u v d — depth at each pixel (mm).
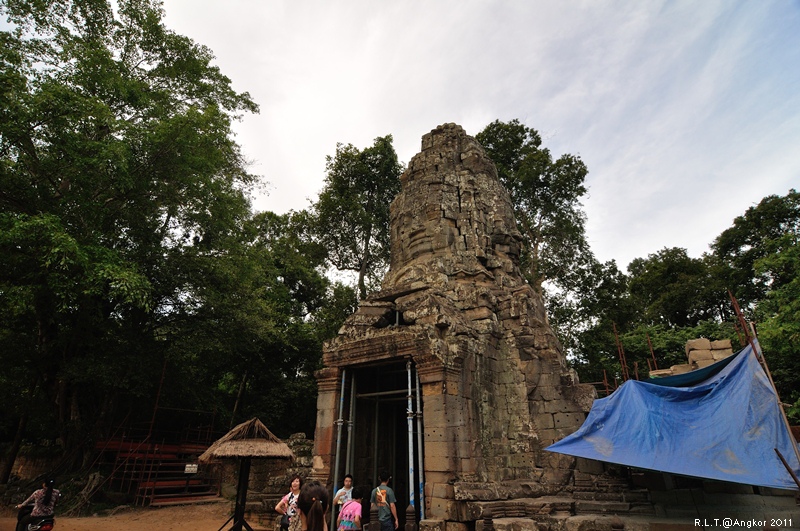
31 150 15516
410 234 18859
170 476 21578
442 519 10508
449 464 11047
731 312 34656
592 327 31250
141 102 17688
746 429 9086
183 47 22000
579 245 30703
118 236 19266
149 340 21609
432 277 16344
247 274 22391
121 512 17391
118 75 17484
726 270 34156
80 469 19312
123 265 16078
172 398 24141
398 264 19219
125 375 19328
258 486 19500
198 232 21938
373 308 15461
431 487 11062
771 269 20531
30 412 21047
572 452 10531
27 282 16734
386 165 31391
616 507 11164
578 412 13859
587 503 11336
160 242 21016
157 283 20031
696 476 8820
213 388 28531
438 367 11969
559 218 30500
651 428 10070
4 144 14445
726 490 11367
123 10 20875
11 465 20094
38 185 16234
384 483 9586
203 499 19719
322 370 13969
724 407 9695
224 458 11906
